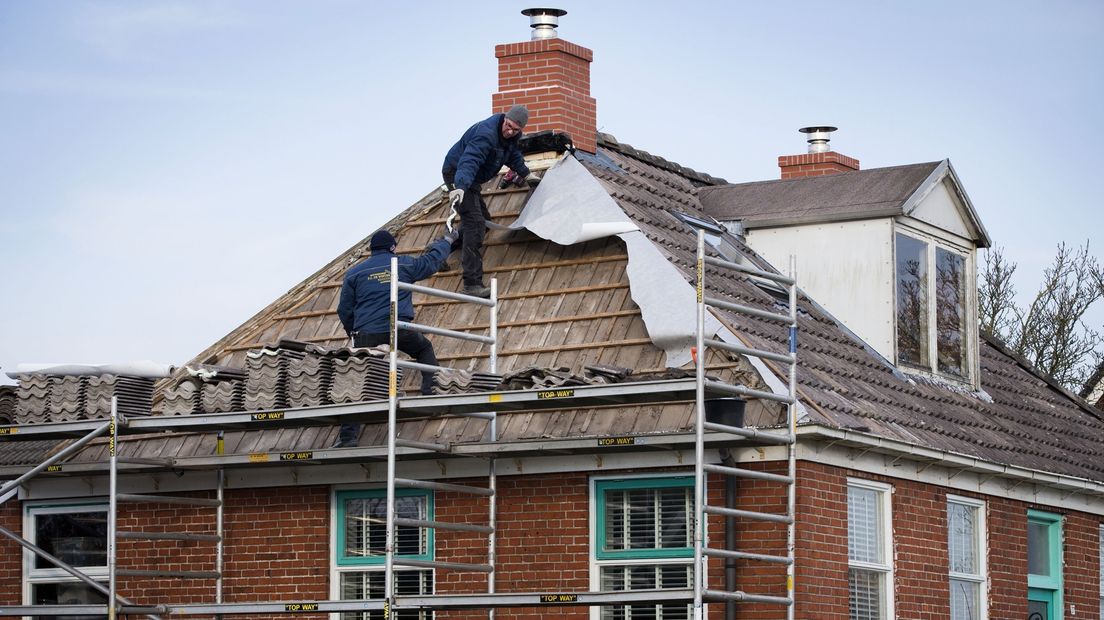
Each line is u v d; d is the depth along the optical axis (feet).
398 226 80.74
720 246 78.95
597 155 82.12
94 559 75.20
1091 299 154.71
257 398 66.64
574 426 67.05
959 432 74.33
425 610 69.36
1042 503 79.41
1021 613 76.95
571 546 66.90
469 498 68.85
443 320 74.38
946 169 81.05
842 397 68.28
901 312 78.13
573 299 72.74
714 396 61.72
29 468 74.69
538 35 83.10
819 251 79.41
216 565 72.43
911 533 70.18
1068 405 92.68
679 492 65.87
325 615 70.59
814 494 64.54
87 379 68.85
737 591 62.69
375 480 70.23
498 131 73.15
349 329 67.97
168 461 70.44
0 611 68.90
